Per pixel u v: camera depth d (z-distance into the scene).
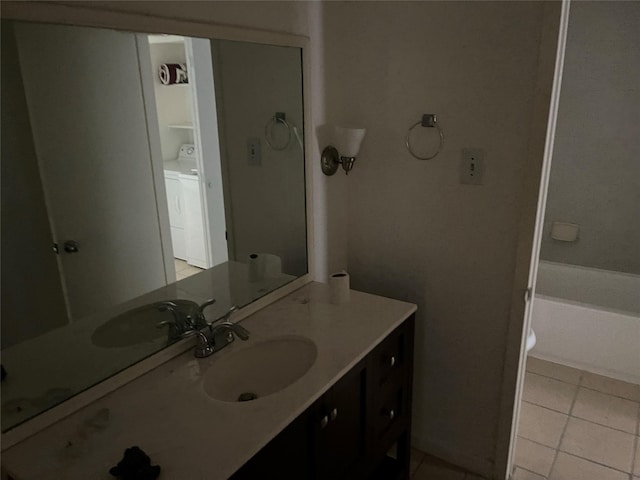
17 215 1.12
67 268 1.24
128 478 1.01
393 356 1.75
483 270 1.88
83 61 1.18
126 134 1.30
